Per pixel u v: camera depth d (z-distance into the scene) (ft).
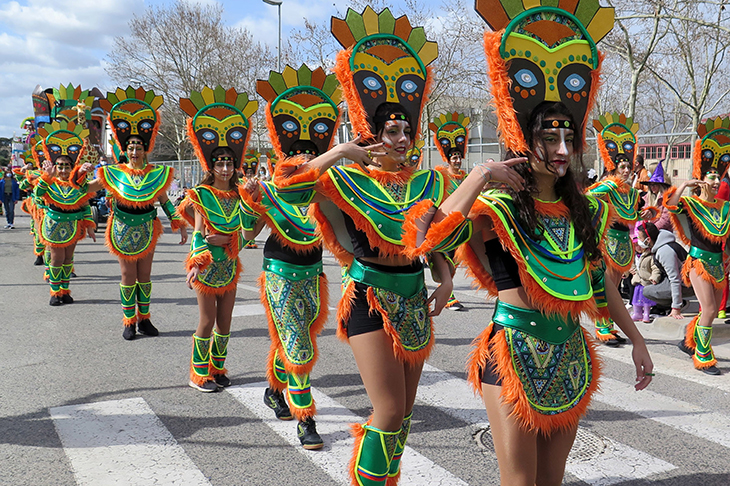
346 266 10.23
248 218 13.34
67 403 15.75
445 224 7.13
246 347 21.33
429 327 9.98
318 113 14.24
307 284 13.53
